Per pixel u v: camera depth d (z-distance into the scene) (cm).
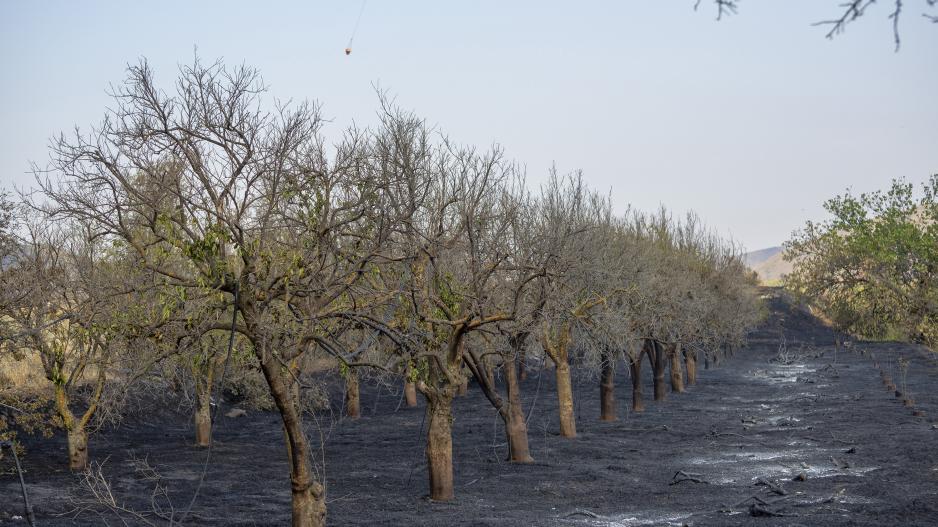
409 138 2302
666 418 4212
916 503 2078
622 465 2891
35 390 3412
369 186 1789
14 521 2103
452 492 2372
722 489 2433
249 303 1535
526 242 2511
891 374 6050
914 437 3225
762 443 3325
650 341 4703
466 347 2778
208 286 1480
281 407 1653
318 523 1692
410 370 1952
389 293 1806
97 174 1521
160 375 2489
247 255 1494
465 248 2305
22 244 2331
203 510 2272
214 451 3384
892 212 5341
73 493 2450
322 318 1670
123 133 1513
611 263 3159
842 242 5681
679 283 4359
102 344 2445
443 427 2359
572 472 2778
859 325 5975
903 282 5356
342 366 1680
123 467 2956
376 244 1708
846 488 2322
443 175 2425
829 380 5903
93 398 2823
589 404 4978
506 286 2489
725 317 5400
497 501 2336
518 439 2978
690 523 1981
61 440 3381
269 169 1591
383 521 2077
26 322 2302
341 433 3941
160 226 1564
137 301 1659
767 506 2119
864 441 3200
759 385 5891
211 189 1508
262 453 3372
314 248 1600
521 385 6109
